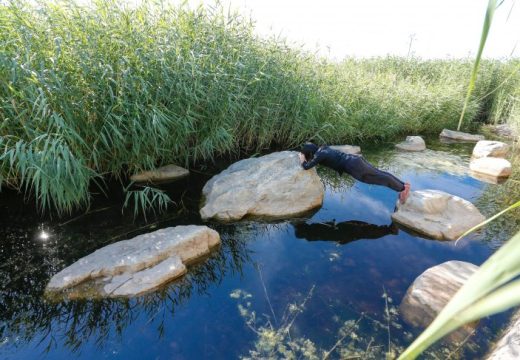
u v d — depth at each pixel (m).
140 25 4.56
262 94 6.10
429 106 9.22
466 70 11.66
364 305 2.63
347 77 7.90
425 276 2.71
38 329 2.40
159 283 2.81
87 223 3.79
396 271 3.08
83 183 3.71
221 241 3.63
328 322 2.46
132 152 4.52
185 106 4.89
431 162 6.57
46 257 3.16
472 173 5.94
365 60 13.06
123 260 2.91
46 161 3.42
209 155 5.71
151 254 2.99
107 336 2.35
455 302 0.26
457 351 2.15
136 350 2.24
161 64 4.36
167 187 4.84
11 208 3.98
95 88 3.95
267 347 2.23
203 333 2.38
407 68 12.79
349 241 3.61
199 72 4.65
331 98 7.10
